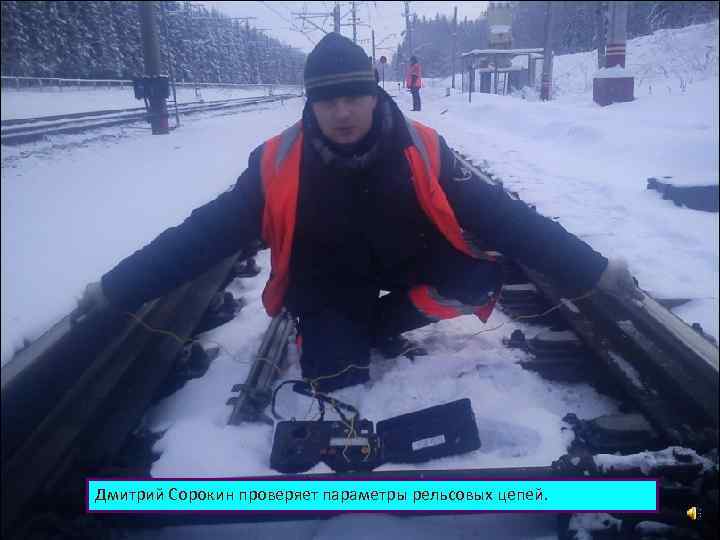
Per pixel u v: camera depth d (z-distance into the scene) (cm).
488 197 194
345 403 206
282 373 232
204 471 174
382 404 206
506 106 1222
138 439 193
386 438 183
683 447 169
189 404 212
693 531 144
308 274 210
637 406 202
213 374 232
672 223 412
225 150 548
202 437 188
